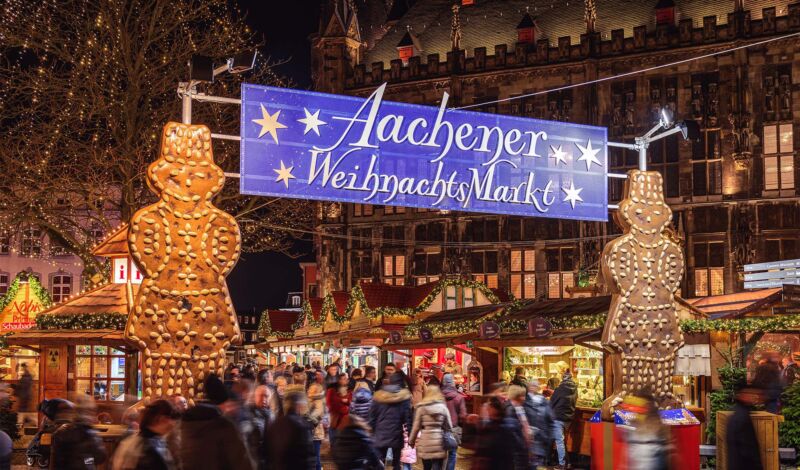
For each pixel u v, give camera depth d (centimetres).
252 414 1287
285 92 1473
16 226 2773
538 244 5753
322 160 1489
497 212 1620
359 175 1513
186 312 1352
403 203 1546
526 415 1555
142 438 799
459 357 3469
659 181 1662
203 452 805
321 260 6294
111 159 2742
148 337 1335
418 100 6253
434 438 1444
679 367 2148
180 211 1359
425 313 3675
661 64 5581
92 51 2706
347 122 1510
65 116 2691
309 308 4866
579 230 5631
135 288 1941
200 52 2861
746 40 5356
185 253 1356
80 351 2095
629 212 1631
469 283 3716
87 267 2689
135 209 2669
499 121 1625
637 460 950
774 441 1644
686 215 5419
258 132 1451
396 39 6781
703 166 5434
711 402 1969
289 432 979
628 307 1611
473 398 2748
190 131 1379
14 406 2506
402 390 1537
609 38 5984
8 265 6316
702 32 5488
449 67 6131
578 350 2450
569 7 6231
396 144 1545
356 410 1697
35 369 2836
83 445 942
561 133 1677
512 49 6250
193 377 1351
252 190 1439
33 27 2659
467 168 1593
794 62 5278
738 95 5334
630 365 1608
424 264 6075
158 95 2772
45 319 1916
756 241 5262
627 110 5644
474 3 6662
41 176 2675
